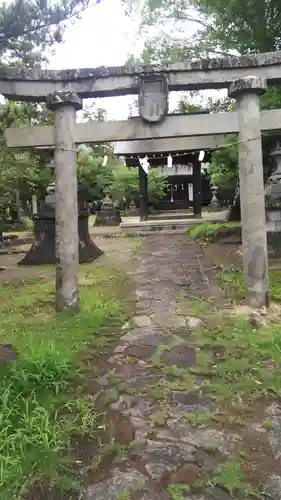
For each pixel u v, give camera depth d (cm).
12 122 800
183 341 492
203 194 3422
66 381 388
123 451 287
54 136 605
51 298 705
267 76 590
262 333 500
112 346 484
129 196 3097
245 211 603
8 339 501
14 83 597
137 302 680
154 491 250
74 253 620
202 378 393
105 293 741
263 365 413
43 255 1104
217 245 1267
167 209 3039
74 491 251
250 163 591
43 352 421
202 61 591
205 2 916
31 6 475
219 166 1598
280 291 686
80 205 1376
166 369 411
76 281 625
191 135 606
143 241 1531
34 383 371
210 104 1245
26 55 546
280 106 865
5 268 1052
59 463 273
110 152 2466
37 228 1110
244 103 587
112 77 600
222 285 767
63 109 596
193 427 314
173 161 1967
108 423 322
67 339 496
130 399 358
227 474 259
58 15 486
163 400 354
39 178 1507
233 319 562
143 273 927
